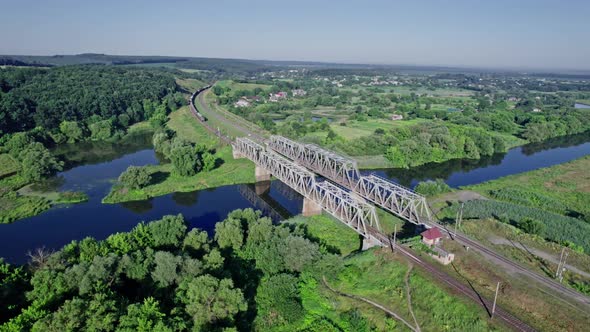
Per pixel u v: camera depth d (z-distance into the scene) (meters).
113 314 49.56
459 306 58.38
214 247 74.56
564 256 74.19
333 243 85.62
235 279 67.25
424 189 114.06
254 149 132.25
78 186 122.69
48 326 46.62
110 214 103.12
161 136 170.50
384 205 95.75
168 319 49.94
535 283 63.78
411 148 159.62
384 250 74.50
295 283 65.75
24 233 91.38
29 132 162.00
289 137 181.88
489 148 175.50
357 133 194.88
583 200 116.56
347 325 59.16
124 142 187.00
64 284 56.28
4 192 112.94
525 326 54.09
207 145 165.50
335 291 66.38
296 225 92.19
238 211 85.19
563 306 57.41
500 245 78.06
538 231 86.19
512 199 113.19
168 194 118.38
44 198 111.31
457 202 108.44
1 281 57.62
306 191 101.25
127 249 68.19
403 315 60.06
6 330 47.62
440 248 74.31
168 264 60.44
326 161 119.69
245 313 60.00
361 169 151.88
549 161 170.25
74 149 171.50
